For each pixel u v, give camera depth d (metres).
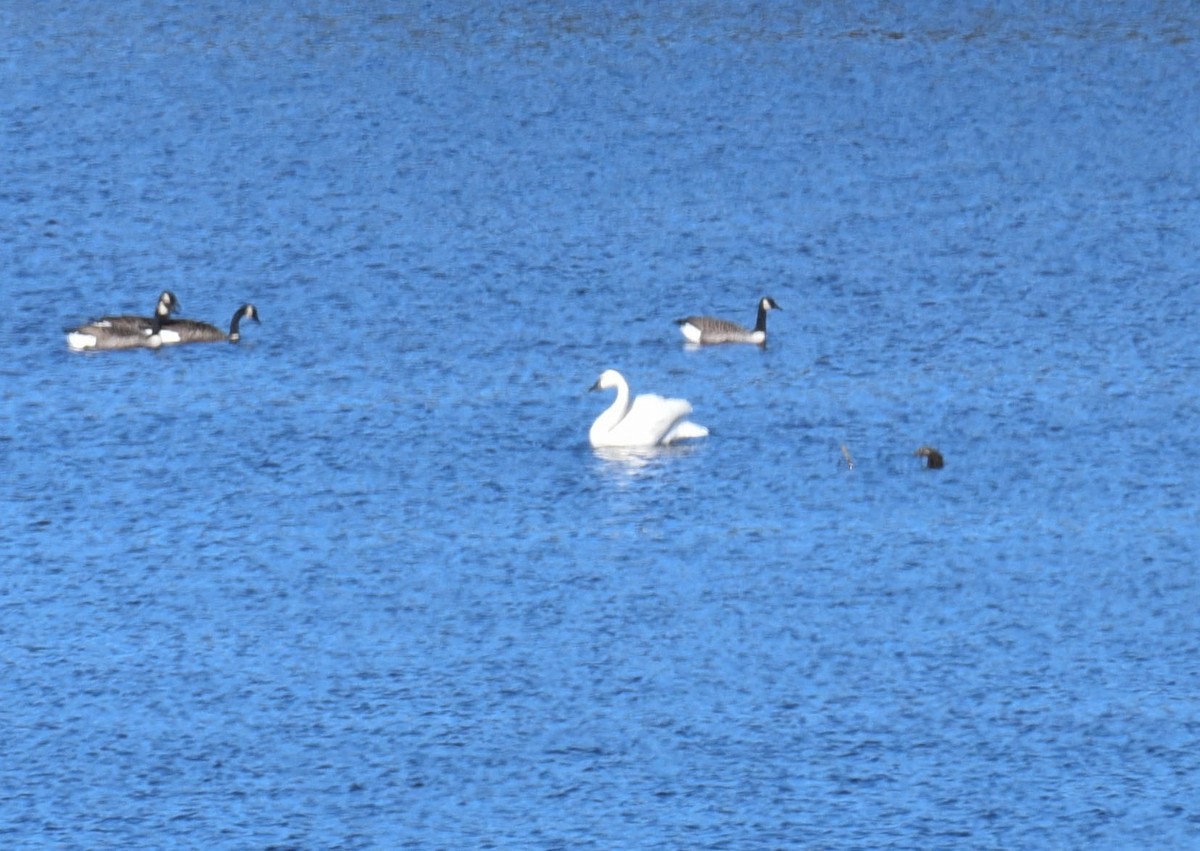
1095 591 42.91
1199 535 45.84
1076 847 33.38
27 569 44.12
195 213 77.00
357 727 37.19
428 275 68.44
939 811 34.31
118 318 60.50
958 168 84.25
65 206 77.62
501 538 45.75
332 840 33.56
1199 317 63.03
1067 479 49.28
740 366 58.69
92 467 50.28
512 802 34.66
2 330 62.53
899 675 39.19
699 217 76.44
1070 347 60.12
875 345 60.66
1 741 36.66
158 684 38.81
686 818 34.12
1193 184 81.06
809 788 35.12
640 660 39.81
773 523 46.59
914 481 49.19
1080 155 86.38
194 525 46.59
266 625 41.38
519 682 38.91
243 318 63.62
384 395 55.91
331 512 47.34
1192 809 34.41
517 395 55.97
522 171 83.88
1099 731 37.03
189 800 34.78
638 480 49.25
